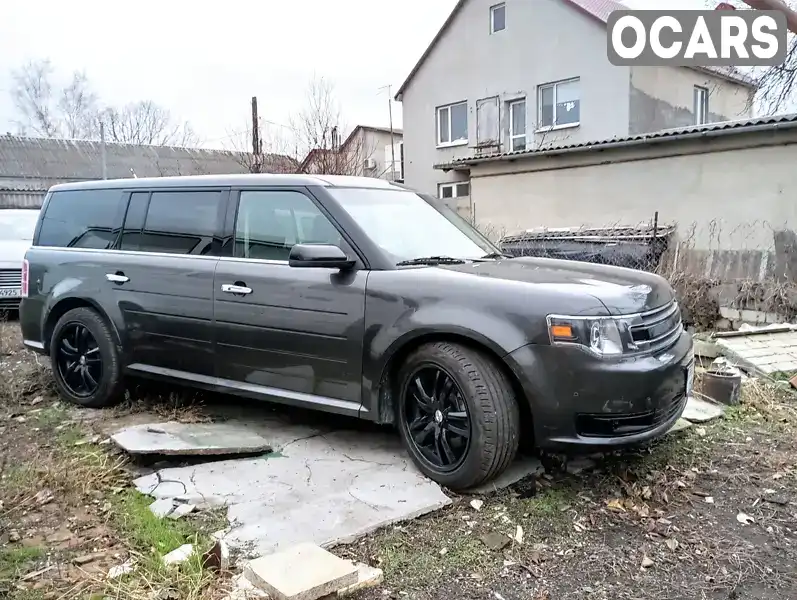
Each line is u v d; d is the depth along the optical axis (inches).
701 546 112.0
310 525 115.6
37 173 1208.2
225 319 160.6
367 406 141.6
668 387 126.3
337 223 149.1
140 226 184.2
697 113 828.0
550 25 810.8
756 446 157.2
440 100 957.8
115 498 129.2
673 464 145.9
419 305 133.4
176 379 173.6
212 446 147.6
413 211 166.6
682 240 436.5
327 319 144.5
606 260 409.4
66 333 196.5
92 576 100.1
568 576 102.9
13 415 184.9
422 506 122.7
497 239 516.1
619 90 746.8
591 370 119.0
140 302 177.6
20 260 361.1
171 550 107.0
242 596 93.9
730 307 357.4
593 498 129.3
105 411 187.5
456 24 923.4
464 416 128.2
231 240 164.4
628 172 487.2
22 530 116.0
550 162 542.6
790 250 390.3
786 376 212.4
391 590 98.8
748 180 414.9
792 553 110.2
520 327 123.3
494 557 108.2
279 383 154.9
